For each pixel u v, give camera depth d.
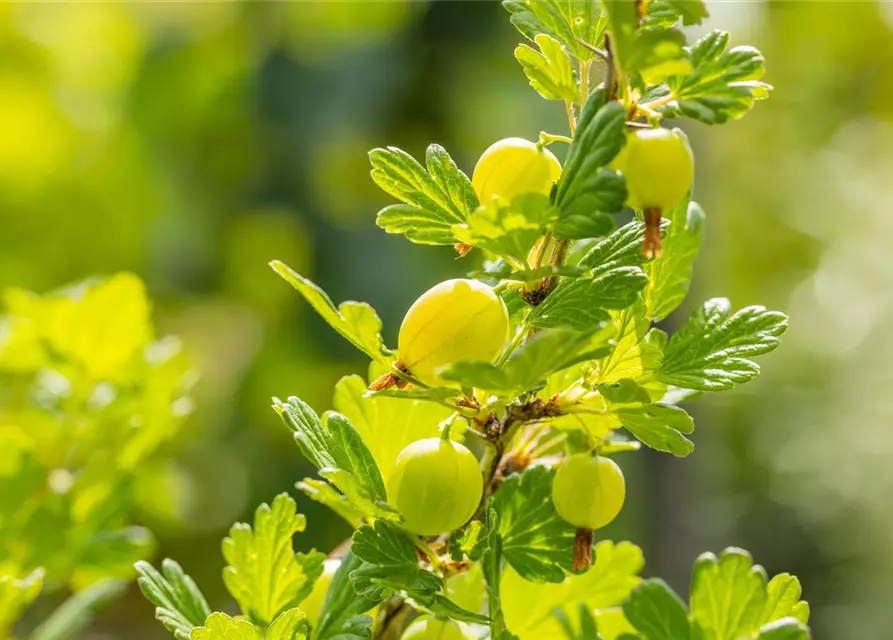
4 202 1.98
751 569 0.60
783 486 3.05
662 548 1.63
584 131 0.60
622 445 0.64
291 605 0.63
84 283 0.74
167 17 2.25
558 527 0.62
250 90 2.08
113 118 2.19
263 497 1.95
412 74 1.97
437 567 0.62
